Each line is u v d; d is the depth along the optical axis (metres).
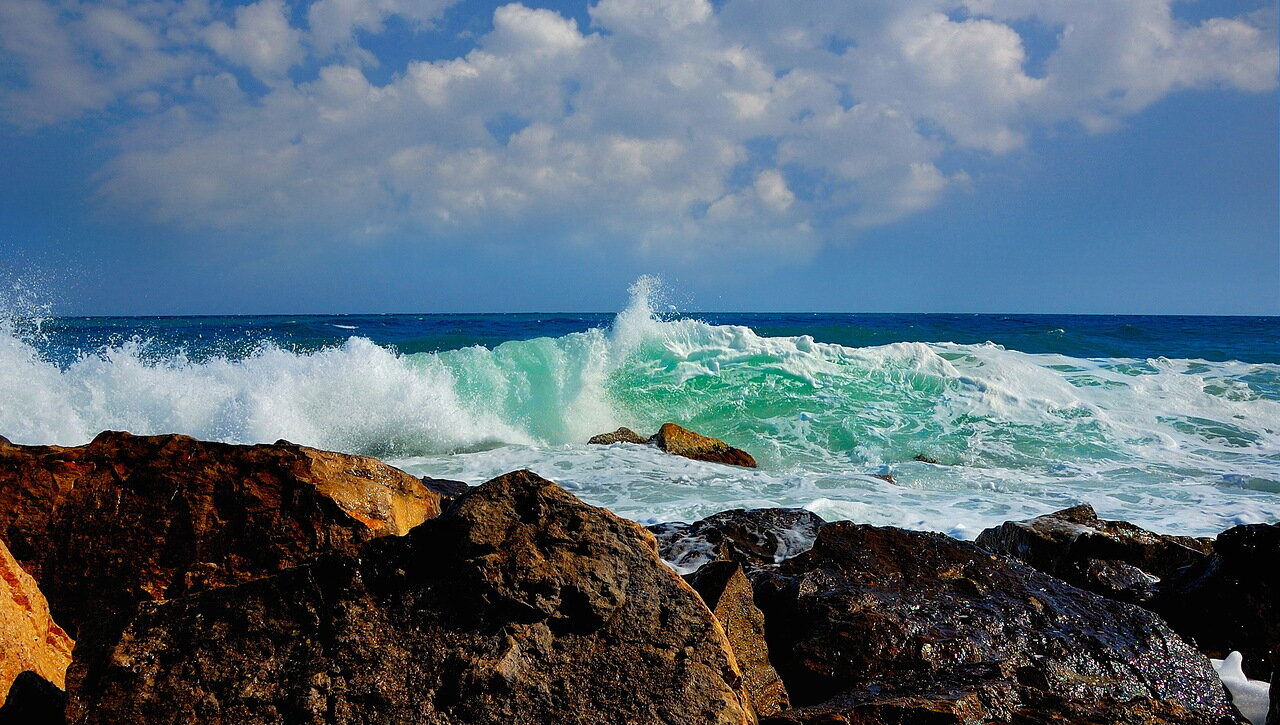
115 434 4.10
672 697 2.51
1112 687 3.56
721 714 2.49
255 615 2.69
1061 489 9.34
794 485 8.95
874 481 9.27
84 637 3.03
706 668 2.60
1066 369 15.73
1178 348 22.75
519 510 2.93
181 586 3.75
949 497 8.65
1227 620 4.51
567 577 2.72
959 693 3.21
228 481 3.90
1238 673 4.11
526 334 29.08
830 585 4.14
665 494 8.45
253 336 24.00
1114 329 30.11
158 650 2.64
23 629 3.08
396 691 2.49
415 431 11.75
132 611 2.79
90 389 10.79
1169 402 13.87
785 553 5.23
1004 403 13.17
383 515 4.00
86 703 2.54
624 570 2.81
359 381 11.93
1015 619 3.91
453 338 25.59
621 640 2.66
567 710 2.46
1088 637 3.82
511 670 2.51
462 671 2.50
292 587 2.74
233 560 3.80
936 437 12.05
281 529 3.83
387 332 29.98
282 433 10.89
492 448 11.81
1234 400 14.08
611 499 8.24
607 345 14.43
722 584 3.79
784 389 13.62
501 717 2.43
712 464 10.16
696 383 13.79
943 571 4.36
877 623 3.74
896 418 12.73
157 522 3.83
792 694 3.62
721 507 7.86
